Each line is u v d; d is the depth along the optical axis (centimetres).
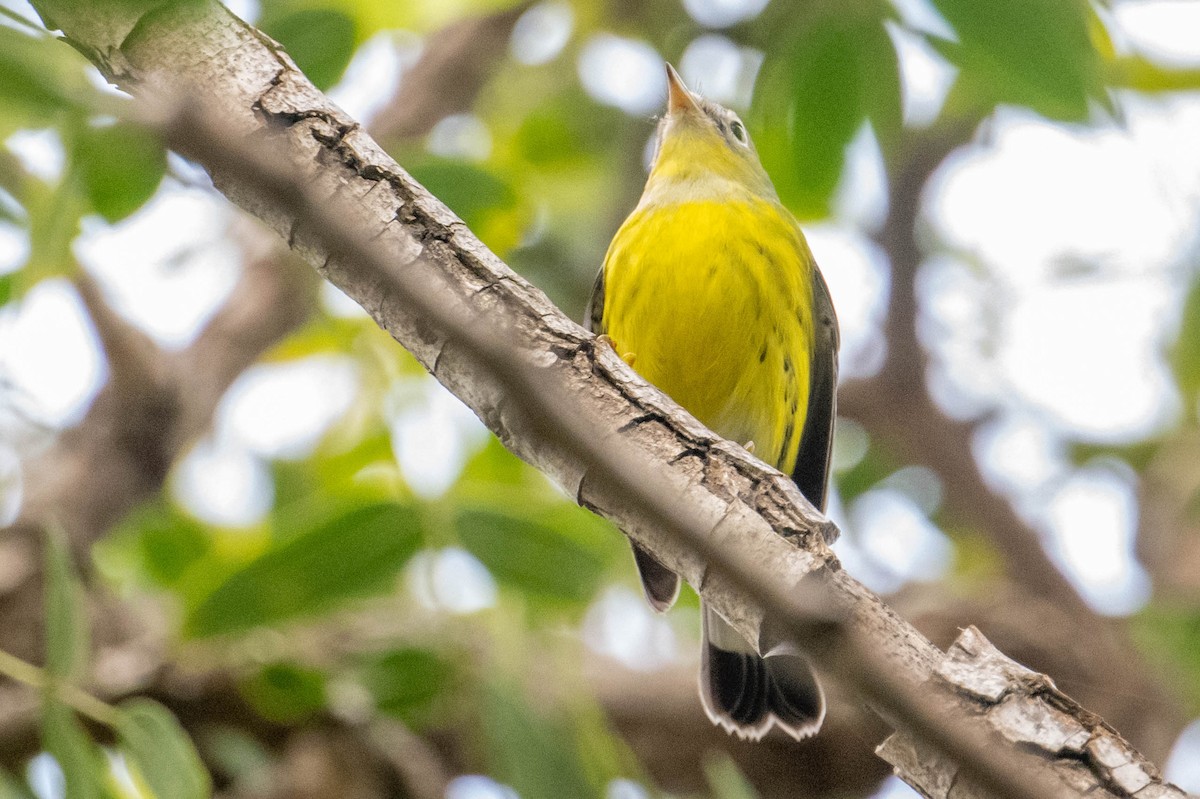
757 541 577
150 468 1205
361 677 995
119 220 687
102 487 1173
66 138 627
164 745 751
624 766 1009
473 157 984
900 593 1426
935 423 1565
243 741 1012
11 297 903
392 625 1012
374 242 604
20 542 1106
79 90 593
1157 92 1297
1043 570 1516
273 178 374
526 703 893
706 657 1036
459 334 435
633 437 602
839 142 980
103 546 1205
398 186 618
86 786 747
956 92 1327
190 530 1216
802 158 991
